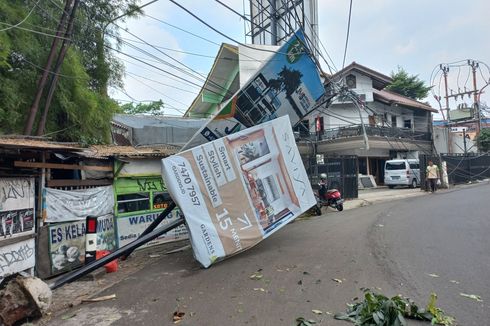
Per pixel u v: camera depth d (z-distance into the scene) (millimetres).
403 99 32969
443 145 34312
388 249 7656
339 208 15008
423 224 10266
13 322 4805
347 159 19219
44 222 7270
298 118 11094
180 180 7625
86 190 8445
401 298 4727
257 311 4770
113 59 12344
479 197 15953
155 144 16375
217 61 21203
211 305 5102
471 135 45156
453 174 25312
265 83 10125
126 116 19750
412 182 25406
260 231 8367
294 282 5879
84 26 11438
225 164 8320
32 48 9164
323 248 8148
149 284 6379
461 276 5719
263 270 6715
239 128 10242
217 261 7613
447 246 7629
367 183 27219
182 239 11023
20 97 9055
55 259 7402
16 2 9125
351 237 9133
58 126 10406
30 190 6914
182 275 6855
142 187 10188
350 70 28469
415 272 6020
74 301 5707
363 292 5234
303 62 10562
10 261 6309
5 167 6500
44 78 9055
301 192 9430
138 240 7395
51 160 7742
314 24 17984
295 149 9656
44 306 5055
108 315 5000
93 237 7594
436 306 4594
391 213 12898
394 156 30766
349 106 29094
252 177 8656
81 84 10492
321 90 11070
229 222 7988
